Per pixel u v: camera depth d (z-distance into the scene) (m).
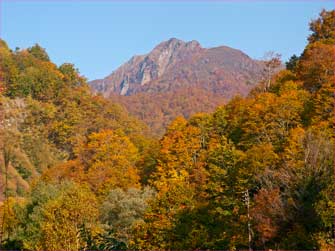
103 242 56.34
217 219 48.09
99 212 58.34
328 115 66.12
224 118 86.62
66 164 89.94
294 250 40.59
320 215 38.75
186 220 47.03
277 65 102.31
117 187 72.19
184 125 93.44
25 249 57.16
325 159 42.53
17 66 172.12
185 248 45.84
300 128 60.31
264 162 51.09
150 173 83.75
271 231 42.59
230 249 45.94
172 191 48.78
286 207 42.50
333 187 38.91
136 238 48.88
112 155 89.31
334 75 76.81
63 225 45.97
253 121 69.94
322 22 107.06
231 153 52.12
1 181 80.88
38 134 143.25
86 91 179.88
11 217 61.91
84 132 147.88
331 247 37.34
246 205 47.62
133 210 57.72
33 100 156.38
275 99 72.44
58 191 63.50
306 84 82.56
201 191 55.94
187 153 76.38
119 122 161.12
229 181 49.91
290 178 44.38
